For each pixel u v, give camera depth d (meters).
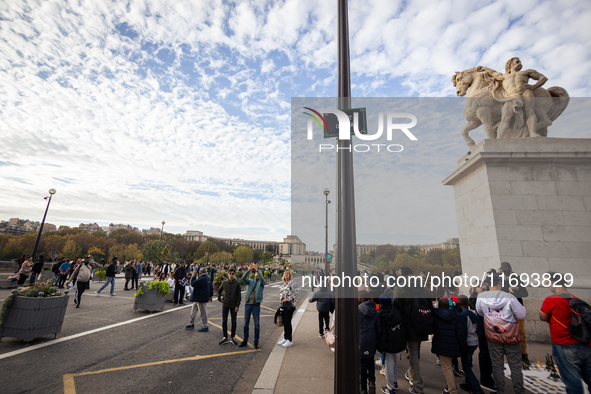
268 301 14.36
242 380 4.65
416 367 4.38
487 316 4.20
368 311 4.21
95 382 4.33
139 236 117.19
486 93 7.14
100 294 13.48
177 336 7.11
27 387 4.04
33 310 5.86
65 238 99.44
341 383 2.85
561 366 3.76
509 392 4.26
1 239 100.75
